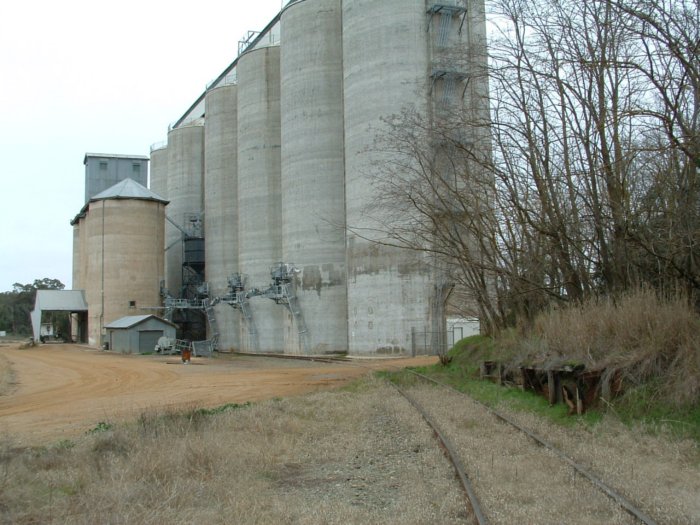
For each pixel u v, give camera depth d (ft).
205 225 260.62
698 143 46.34
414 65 157.17
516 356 67.41
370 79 160.66
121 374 124.98
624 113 50.62
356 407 60.23
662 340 44.50
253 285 219.61
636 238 54.54
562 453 34.17
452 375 88.63
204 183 290.15
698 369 40.14
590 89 62.64
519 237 82.99
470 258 82.89
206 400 77.00
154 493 28.89
